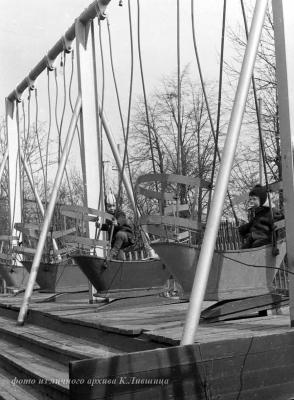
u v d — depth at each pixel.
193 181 4.98
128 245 7.68
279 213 5.49
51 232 8.13
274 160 13.80
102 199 7.43
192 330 3.60
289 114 4.39
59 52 8.84
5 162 11.53
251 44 4.25
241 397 3.51
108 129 8.48
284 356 3.73
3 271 10.84
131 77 6.36
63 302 8.04
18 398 4.30
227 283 4.92
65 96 8.60
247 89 4.15
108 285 6.66
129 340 4.38
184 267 4.80
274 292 5.27
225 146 4.04
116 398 3.13
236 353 3.54
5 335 6.54
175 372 3.33
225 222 7.98
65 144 7.65
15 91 10.83
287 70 4.42
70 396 3.03
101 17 7.64
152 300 6.89
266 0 4.36
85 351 4.53
